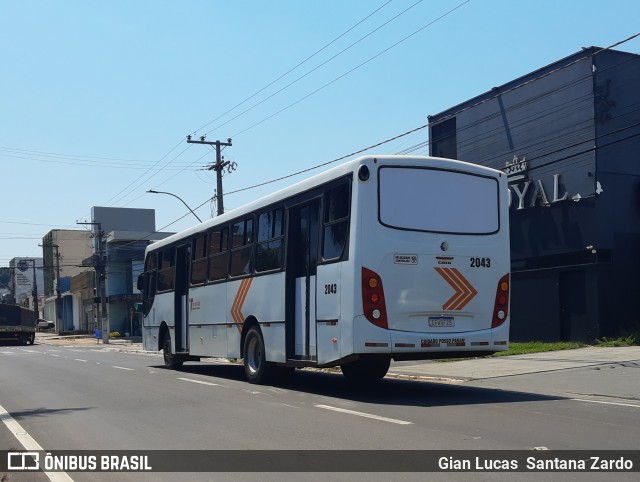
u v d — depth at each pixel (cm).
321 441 816
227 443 829
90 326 7212
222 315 1592
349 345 1095
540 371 1545
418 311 1114
